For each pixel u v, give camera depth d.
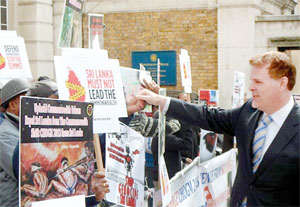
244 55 11.80
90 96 3.49
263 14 12.67
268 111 2.98
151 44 12.41
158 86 3.94
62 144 2.96
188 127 5.81
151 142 5.70
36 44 11.73
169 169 5.80
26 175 2.75
